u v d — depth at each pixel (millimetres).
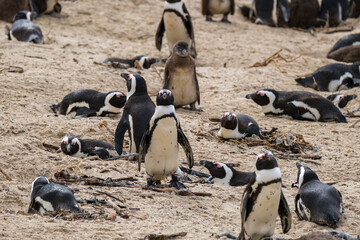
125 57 36406
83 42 38844
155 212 15828
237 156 22031
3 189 16969
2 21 43594
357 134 25547
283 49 41812
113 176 18781
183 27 36375
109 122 24094
